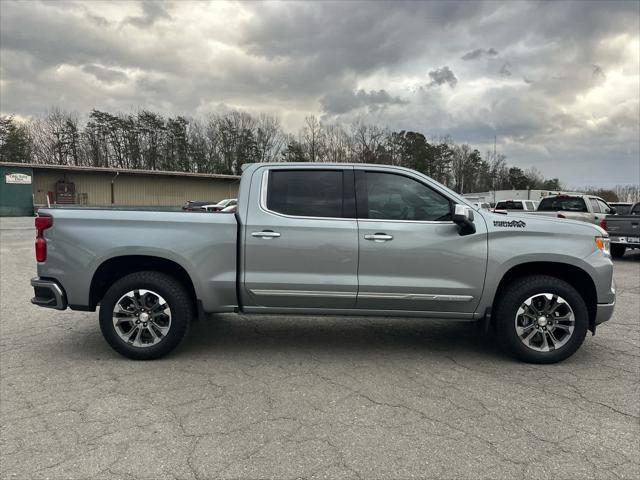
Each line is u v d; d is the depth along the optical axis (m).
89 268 4.23
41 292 4.32
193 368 4.17
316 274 4.27
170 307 4.26
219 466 2.62
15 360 4.34
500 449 2.83
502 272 4.22
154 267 4.51
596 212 13.80
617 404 3.47
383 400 3.52
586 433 3.03
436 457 2.73
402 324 5.79
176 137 60.44
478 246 4.21
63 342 4.90
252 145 62.12
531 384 3.85
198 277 4.26
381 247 4.23
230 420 3.17
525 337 4.30
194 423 3.12
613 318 6.04
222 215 4.31
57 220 4.28
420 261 4.23
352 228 4.24
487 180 78.62
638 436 2.99
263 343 4.95
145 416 3.22
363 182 4.39
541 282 4.21
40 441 2.87
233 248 4.27
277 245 4.24
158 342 4.29
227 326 5.62
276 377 3.97
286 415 3.25
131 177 38.50
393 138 62.62
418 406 3.42
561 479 2.53
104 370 4.10
